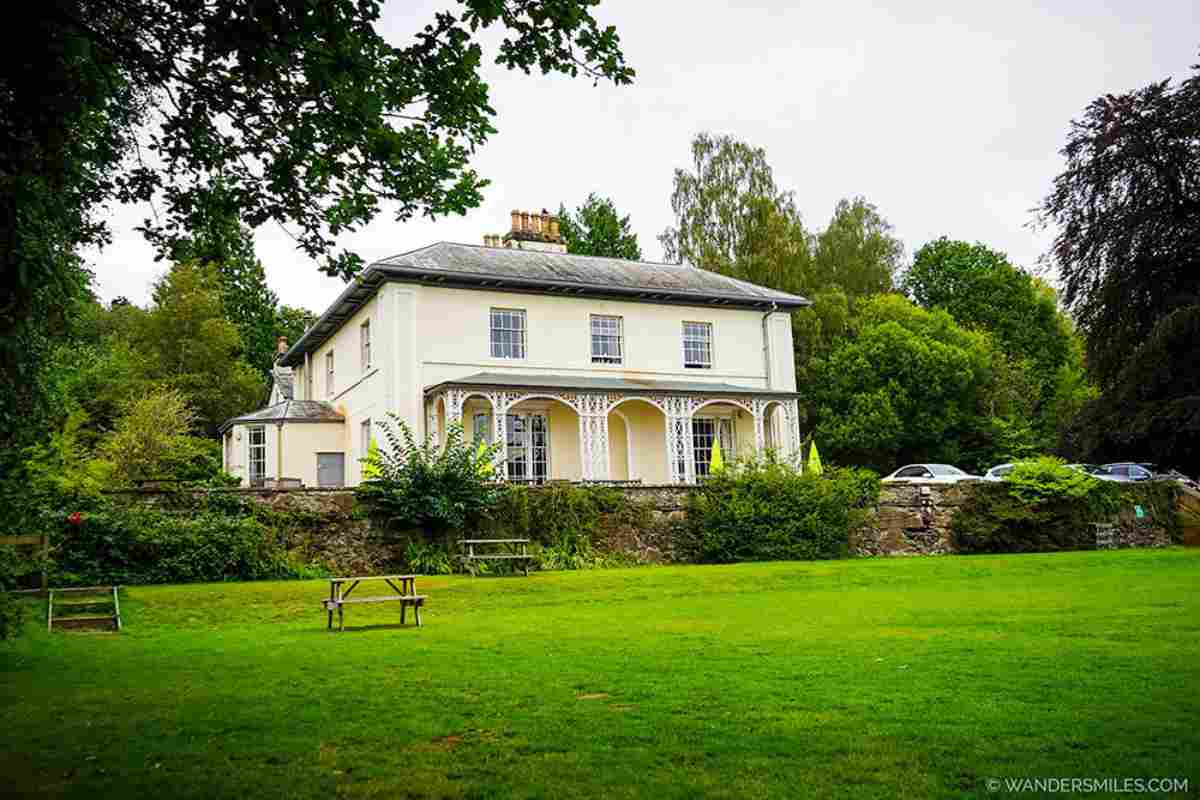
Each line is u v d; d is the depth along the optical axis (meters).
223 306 46.22
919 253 57.34
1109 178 23.44
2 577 8.70
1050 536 25.22
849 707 6.46
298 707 6.85
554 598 15.56
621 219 55.53
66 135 5.47
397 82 6.77
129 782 5.06
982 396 42.78
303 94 6.74
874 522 24.28
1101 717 6.02
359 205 7.57
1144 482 27.02
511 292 27.83
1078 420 24.47
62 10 4.91
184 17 6.09
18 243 5.18
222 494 18.58
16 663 9.30
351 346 29.52
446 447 21.11
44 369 8.48
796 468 26.20
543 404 28.05
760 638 10.23
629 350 29.36
